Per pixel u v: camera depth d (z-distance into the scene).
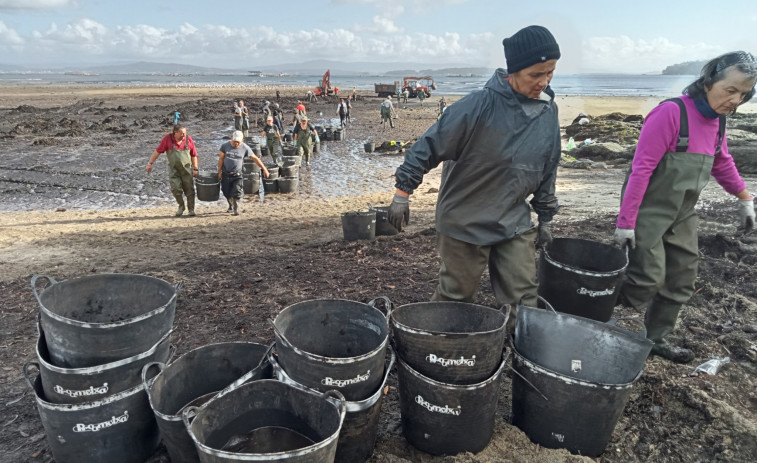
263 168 10.68
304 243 7.36
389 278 5.41
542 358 2.94
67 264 6.39
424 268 5.70
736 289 4.52
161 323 2.60
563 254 3.70
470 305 2.93
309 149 15.89
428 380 2.54
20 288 5.43
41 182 13.00
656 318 3.53
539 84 2.85
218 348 2.73
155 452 2.73
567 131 21.66
